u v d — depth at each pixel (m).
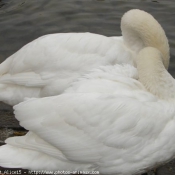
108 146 5.05
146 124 5.05
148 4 9.83
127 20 6.67
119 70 5.51
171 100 5.43
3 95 6.41
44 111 5.04
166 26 9.08
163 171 5.87
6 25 9.27
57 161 5.07
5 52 8.48
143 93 5.21
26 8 9.87
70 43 6.36
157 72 5.52
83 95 5.09
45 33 9.02
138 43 6.72
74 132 5.03
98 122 5.02
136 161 5.12
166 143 5.12
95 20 9.35
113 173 5.20
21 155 5.06
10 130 6.68
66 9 9.73
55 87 6.27
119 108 5.03
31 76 6.35
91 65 6.30
